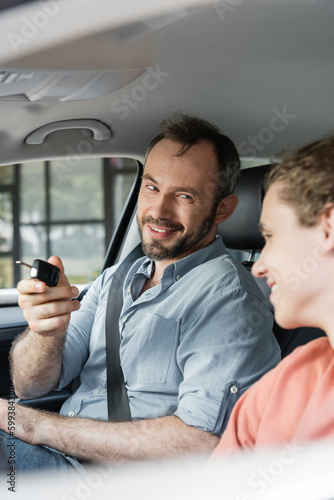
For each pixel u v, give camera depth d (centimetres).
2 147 165
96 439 122
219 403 120
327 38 120
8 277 744
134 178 215
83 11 72
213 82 143
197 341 129
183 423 119
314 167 68
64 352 156
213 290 132
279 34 117
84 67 83
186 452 117
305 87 148
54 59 79
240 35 117
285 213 70
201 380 123
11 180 704
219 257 142
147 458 118
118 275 159
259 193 170
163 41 118
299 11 106
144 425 121
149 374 135
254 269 76
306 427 69
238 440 82
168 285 139
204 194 141
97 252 681
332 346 69
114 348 144
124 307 148
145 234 146
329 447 67
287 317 72
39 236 723
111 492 97
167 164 140
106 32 75
